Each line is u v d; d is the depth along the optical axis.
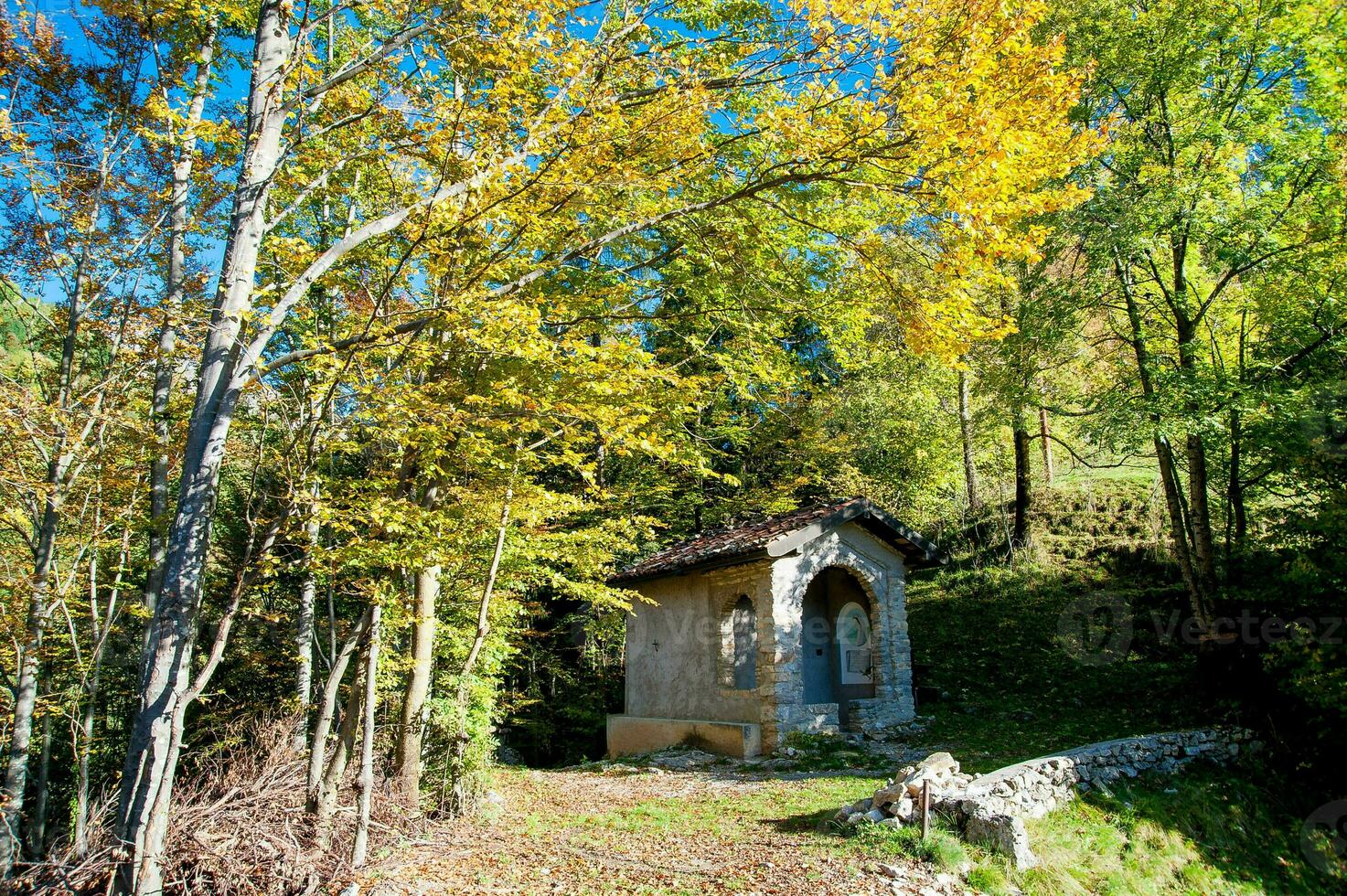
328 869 6.92
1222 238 12.08
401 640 11.29
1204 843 8.46
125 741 12.11
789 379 10.61
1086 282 13.07
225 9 7.89
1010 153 6.28
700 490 21.56
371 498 7.35
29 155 7.73
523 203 6.99
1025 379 14.19
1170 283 13.98
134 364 8.11
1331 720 10.35
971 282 7.31
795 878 6.57
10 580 7.76
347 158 7.25
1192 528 13.60
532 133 6.84
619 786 11.73
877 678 14.59
